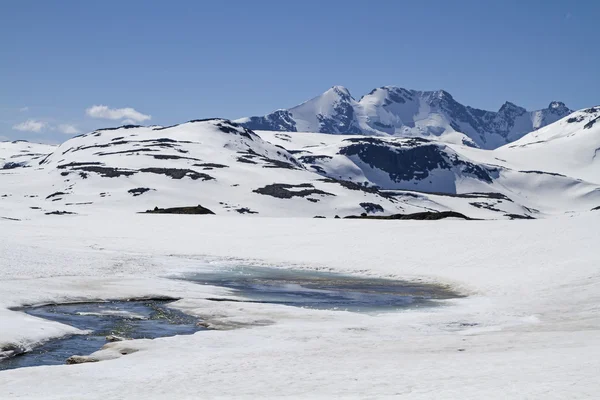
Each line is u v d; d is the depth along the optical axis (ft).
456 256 163.73
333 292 127.34
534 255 153.38
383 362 58.13
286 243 200.03
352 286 136.67
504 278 133.28
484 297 117.39
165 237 218.79
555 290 114.01
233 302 106.73
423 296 122.52
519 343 66.44
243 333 79.30
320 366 57.52
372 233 206.39
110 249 189.78
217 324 88.43
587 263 135.13
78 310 96.27
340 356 63.05
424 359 58.75
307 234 215.31
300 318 93.35
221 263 171.01
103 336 79.71
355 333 80.33
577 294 107.76
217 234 224.94
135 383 52.80
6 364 64.49
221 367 58.44
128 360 63.00
